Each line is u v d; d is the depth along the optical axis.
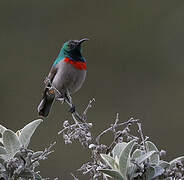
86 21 24.92
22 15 24.64
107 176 5.57
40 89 22.78
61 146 18.92
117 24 25.09
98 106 22.05
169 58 24.31
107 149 5.83
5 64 23.41
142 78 23.64
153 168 5.27
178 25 25.05
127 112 22.02
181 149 20.27
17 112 21.77
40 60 23.77
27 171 5.38
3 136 5.64
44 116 11.45
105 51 24.42
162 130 21.23
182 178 5.26
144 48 24.69
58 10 24.91
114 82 23.31
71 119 20.12
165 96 22.80
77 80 11.56
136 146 5.82
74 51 11.53
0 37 24.12
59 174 18.11
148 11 25.47
